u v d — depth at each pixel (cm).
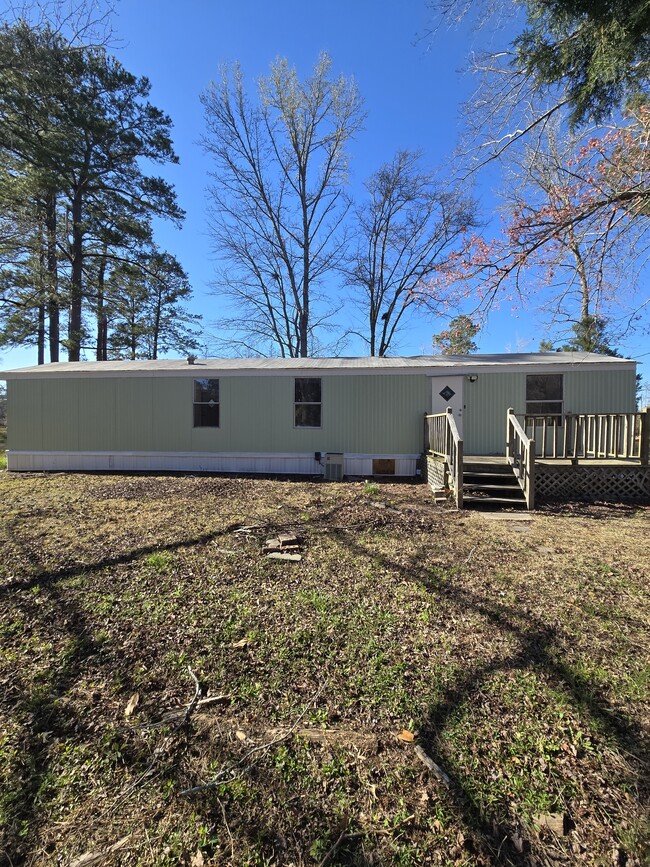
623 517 641
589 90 381
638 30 329
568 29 373
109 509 684
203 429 1111
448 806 168
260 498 774
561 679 243
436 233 2031
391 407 1042
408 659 265
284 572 409
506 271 502
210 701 230
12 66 1084
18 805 171
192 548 480
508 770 183
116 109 1797
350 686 241
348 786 178
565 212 441
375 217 2238
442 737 203
